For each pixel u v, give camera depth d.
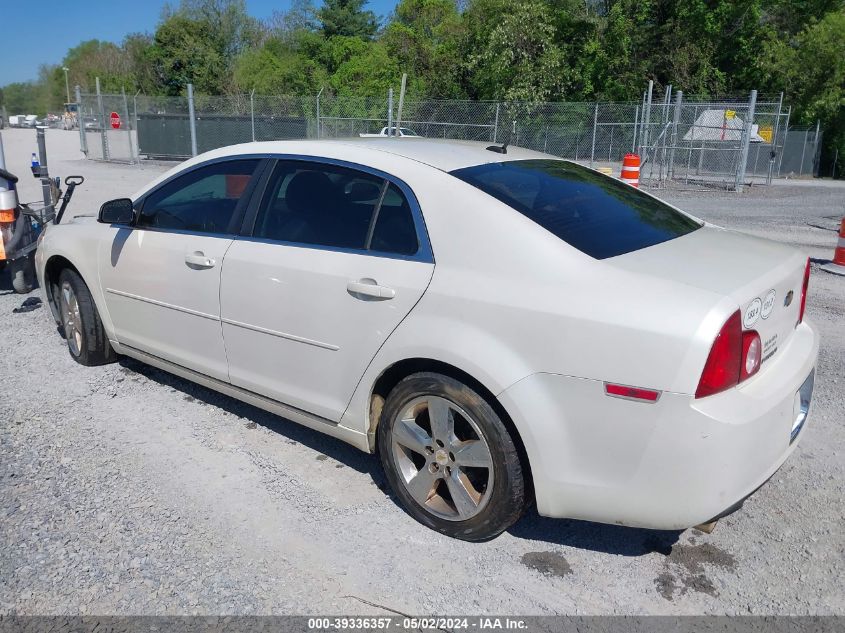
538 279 2.75
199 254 3.84
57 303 5.27
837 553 3.05
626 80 31.52
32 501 3.30
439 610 2.69
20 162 23.75
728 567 2.96
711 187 20.08
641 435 2.55
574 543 3.12
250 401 3.83
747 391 2.64
